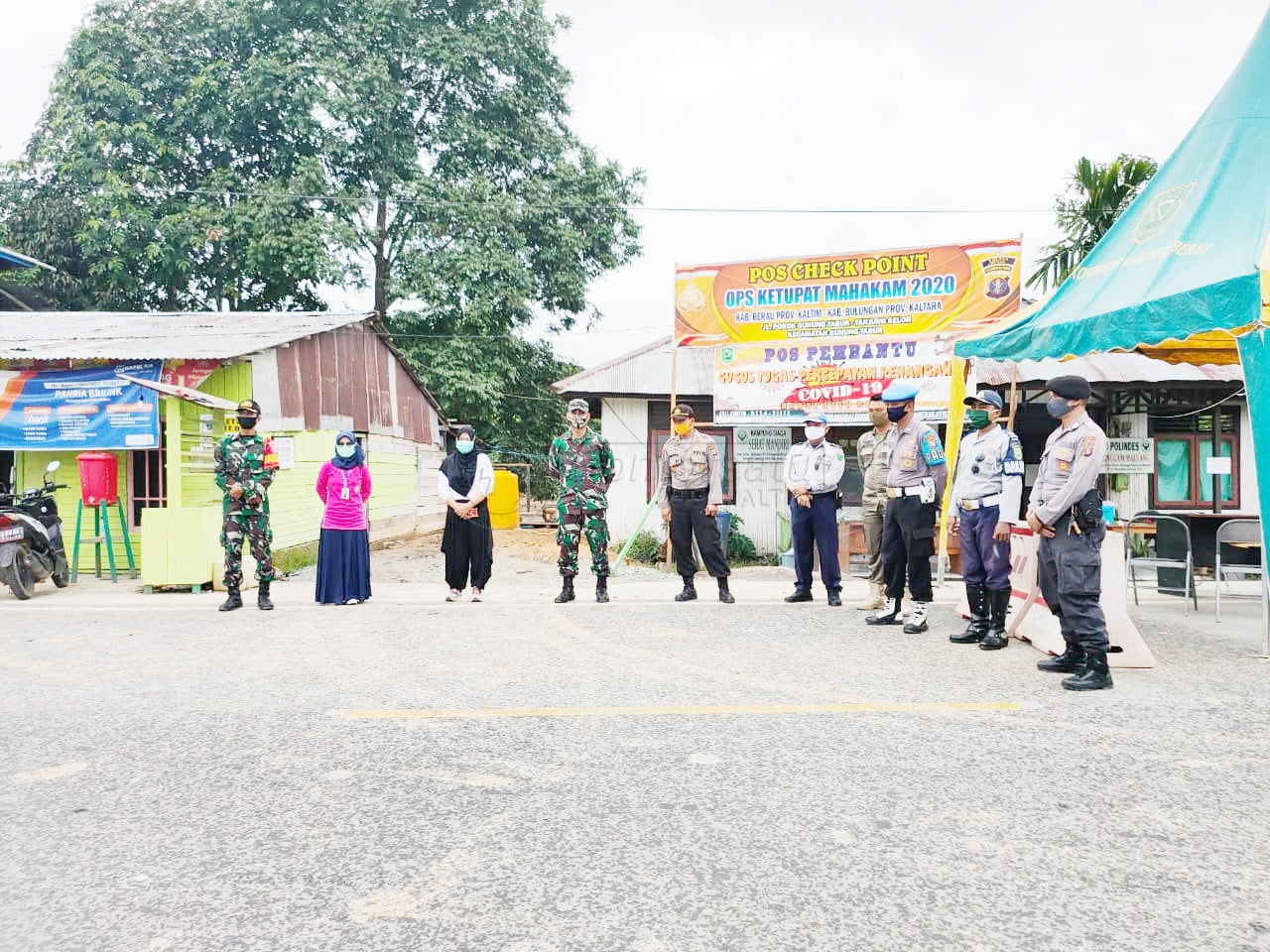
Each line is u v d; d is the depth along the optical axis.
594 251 27.41
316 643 6.88
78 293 26.23
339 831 3.30
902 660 6.20
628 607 8.73
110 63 24.31
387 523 19.41
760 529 15.65
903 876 2.93
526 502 26.16
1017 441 6.71
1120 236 7.75
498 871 2.97
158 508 10.79
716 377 12.94
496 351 25.77
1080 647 5.72
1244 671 5.90
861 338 12.48
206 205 24.42
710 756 4.12
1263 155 6.75
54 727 4.62
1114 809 3.48
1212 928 2.61
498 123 27.66
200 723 4.68
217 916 2.69
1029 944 2.52
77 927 2.64
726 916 2.67
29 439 11.08
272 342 12.62
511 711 4.89
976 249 12.08
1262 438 5.89
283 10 25.47
